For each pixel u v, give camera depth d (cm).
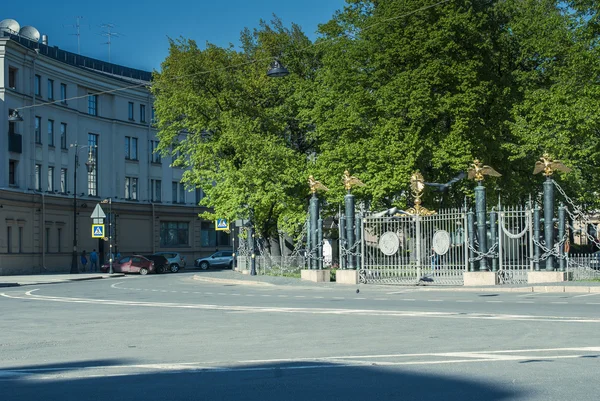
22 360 1205
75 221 6322
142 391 885
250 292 3081
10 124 6038
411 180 3325
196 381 946
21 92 6122
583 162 4081
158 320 1827
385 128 4222
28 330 1666
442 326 1525
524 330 1418
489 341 1270
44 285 4219
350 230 3456
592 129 3775
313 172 4703
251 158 4622
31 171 6262
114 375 1014
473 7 4334
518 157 4188
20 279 4903
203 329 1595
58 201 6594
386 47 4262
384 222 3397
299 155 4919
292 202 4716
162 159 8138
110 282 4519
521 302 2159
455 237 3175
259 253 5019
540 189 4700
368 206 4500
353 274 3412
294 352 1203
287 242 5344
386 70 4291
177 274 6216
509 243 3192
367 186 4312
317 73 4875
